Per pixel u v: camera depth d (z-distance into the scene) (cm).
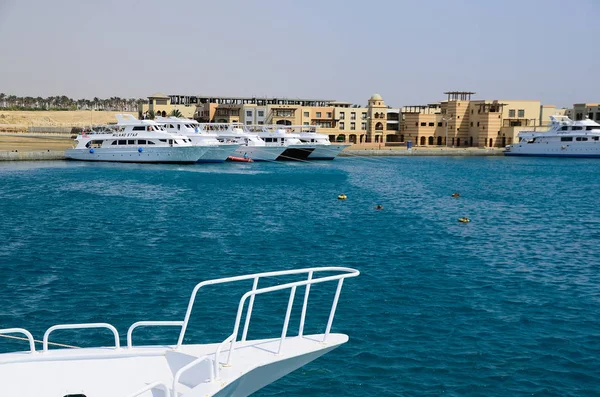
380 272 3356
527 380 1995
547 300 2862
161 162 10956
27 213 5409
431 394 1897
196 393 1083
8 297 2777
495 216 5856
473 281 3195
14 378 1195
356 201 6875
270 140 12669
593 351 2231
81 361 1247
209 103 18362
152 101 19738
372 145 18488
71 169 9888
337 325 2458
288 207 6216
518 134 16988
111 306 2666
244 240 4269
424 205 6644
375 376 2012
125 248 3919
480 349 2236
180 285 3014
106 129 11769
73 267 3366
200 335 2333
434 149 17525
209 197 6919
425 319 2550
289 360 1252
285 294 2853
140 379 1221
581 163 14600
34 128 19188
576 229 5116
